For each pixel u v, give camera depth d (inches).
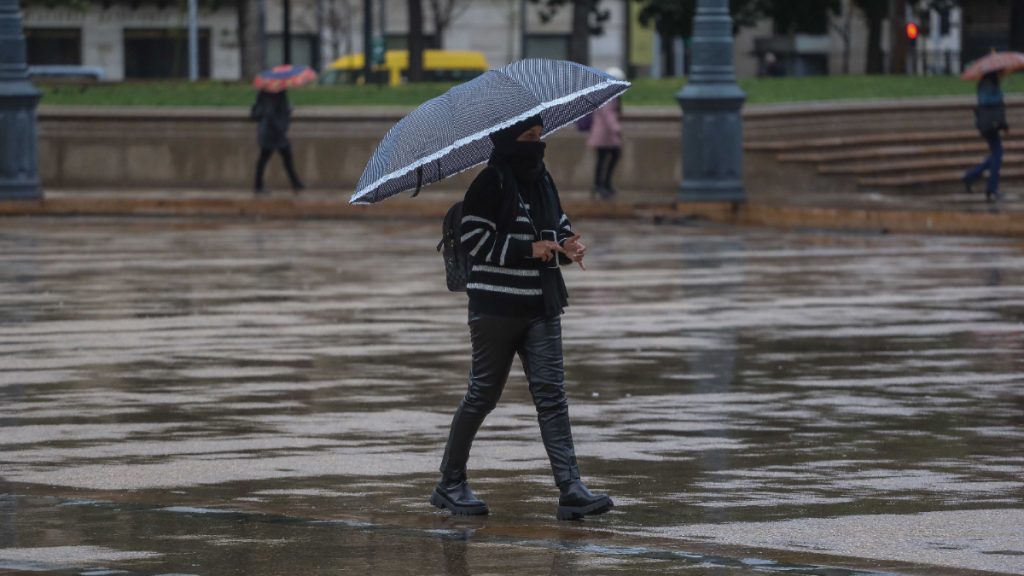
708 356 1355.8
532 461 960.9
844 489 879.7
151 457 972.6
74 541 757.3
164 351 1382.9
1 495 864.3
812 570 700.7
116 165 3289.9
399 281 1889.8
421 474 924.6
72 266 2041.1
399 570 700.0
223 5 7185.0
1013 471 924.6
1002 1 5359.3
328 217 2866.6
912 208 2655.0
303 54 7293.3
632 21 7347.4
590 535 772.6
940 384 1218.0
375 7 7313.0
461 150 837.8
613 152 3009.4
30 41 7160.4
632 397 1171.3
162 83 4010.8
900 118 3489.2
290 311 1635.1
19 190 2906.0
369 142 3250.5
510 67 813.2
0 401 1161.4
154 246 2306.8
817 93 3715.6
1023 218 2502.5
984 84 2896.2
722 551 737.6
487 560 718.5
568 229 830.5
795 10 5349.4
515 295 809.5
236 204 2906.0
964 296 1748.3
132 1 7214.6
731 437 1027.3
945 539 764.6
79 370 1290.6
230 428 1063.0
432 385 1222.9
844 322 1552.7
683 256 2183.8
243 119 3260.3
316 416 1103.6
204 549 740.7
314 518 810.2
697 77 2824.8
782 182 3181.6
